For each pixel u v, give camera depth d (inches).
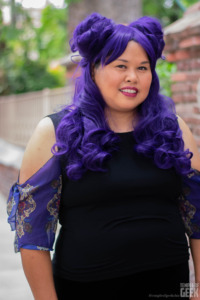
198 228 75.0
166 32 155.7
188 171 70.0
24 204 69.4
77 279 67.6
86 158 66.2
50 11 525.7
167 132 70.4
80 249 67.4
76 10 335.9
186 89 152.6
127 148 69.6
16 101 373.1
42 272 69.0
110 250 66.6
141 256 67.2
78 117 70.2
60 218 71.9
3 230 233.3
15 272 169.3
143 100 70.8
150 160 69.1
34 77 643.5
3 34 380.2
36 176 68.8
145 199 68.6
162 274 68.6
